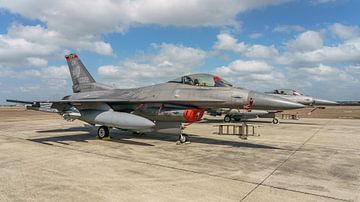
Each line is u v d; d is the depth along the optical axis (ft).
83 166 21.38
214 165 22.17
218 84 35.50
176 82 38.09
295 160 24.52
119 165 21.83
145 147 31.24
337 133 47.78
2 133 45.19
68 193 15.01
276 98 32.65
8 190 15.47
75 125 61.87
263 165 22.38
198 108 35.83
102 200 13.97
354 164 23.03
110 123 35.29
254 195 14.94
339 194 15.30
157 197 14.47
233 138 40.06
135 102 36.99
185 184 16.84
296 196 14.87
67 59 56.34
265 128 57.57
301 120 86.38
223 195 14.89
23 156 25.31
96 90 51.24
